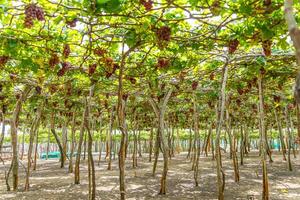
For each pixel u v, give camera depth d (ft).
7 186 36.70
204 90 42.01
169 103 60.18
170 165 63.93
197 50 25.58
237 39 21.98
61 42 22.09
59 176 49.29
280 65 30.30
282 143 67.77
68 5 17.02
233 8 17.79
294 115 80.69
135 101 57.41
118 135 121.70
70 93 37.22
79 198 32.19
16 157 37.32
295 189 35.60
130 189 36.81
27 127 97.14
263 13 17.95
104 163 72.69
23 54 24.07
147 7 16.88
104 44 23.56
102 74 30.81
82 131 41.29
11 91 42.65
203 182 40.91
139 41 21.27
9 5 17.01
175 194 33.58
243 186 37.35
